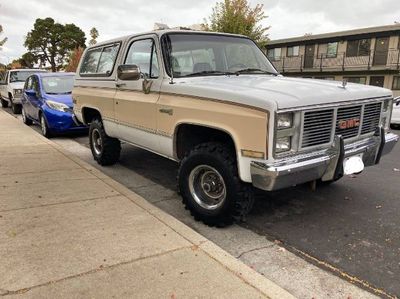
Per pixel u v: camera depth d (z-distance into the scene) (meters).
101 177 5.48
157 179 6.00
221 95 3.73
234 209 3.87
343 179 6.02
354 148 4.07
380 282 3.13
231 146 3.94
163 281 2.83
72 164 6.21
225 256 3.23
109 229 3.69
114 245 3.36
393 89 25.86
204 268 3.03
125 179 5.98
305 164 3.53
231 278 2.90
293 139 3.53
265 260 3.47
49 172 5.70
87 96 6.45
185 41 4.86
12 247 3.27
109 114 5.83
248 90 3.68
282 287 3.03
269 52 32.75
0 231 3.58
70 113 9.29
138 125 5.08
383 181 5.96
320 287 3.04
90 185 5.08
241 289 2.77
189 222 4.30
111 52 5.86
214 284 2.82
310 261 3.46
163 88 4.51
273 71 5.48
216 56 5.02
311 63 29.91
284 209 4.74
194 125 4.22
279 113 3.35
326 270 3.31
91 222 3.85
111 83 5.70
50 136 9.62
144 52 4.99
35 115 10.24
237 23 21.44
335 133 3.88
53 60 57.47
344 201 5.02
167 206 4.81
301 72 30.58
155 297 2.64
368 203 4.95
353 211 4.68
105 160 6.57
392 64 24.98
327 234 4.03
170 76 4.50
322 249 3.70
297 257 3.54
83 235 3.54
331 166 3.85
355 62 27.08
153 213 4.12
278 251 3.65
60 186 5.01
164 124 4.53
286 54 31.47
